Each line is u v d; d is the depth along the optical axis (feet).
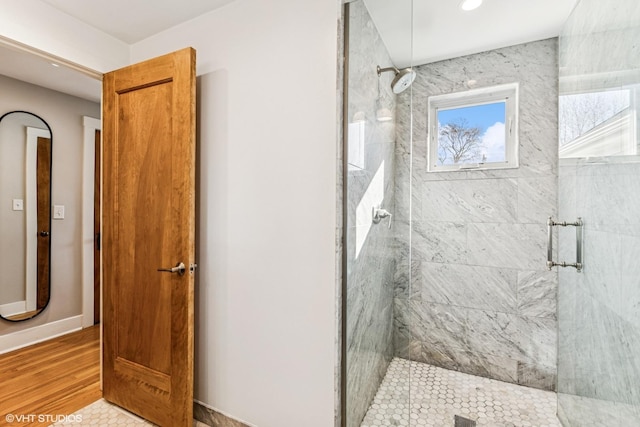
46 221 9.27
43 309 9.17
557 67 6.70
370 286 5.30
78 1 5.34
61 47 5.62
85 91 9.58
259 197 5.13
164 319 5.44
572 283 5.32
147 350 5.64
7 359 7.95
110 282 6.17
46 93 9.32
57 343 8.93
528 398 6.42
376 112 5.26
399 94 5.78
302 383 4.73
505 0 5.59
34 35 5.26
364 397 5.10
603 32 4.05
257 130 5.15
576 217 5.10
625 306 3.44
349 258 4.68
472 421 5.70
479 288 7.34
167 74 5.39
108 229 6.20
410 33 5.24
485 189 7.31
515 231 7.04
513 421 5.71
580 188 4.92
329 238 4.54
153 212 5.62
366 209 5.15
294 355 4.80
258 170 5.14
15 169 8.70
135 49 6.69
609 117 3.85
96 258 10.49
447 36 6.72
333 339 4.49
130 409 5.83
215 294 5.57
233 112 5.39
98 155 10.59
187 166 5.19
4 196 8.49
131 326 5.88
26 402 6.19
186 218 5.20
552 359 6.66
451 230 7.61
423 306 7.84
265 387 5.05
